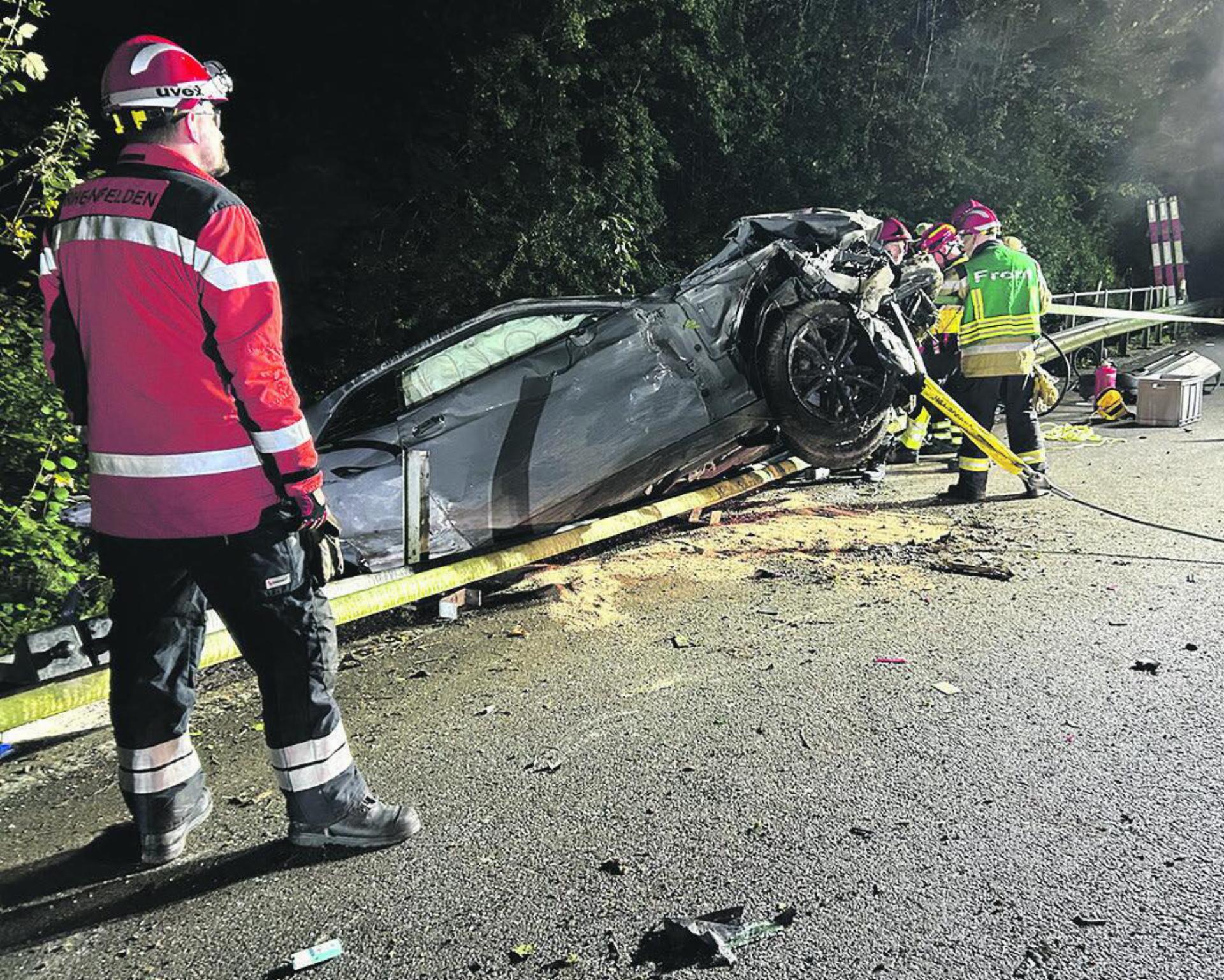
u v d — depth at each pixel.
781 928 2.32
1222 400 9.96
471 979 2.20
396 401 5.02
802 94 12.86
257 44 9.35
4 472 4.84
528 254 9.21
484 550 4.55
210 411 2.35
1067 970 2.15
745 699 3.55
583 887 2.50
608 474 4.84
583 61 10.11
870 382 5.76
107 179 2.33
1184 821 2.70
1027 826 2.70
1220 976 2.12
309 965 2.26
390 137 9.53
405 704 3.64
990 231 6.30
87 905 2.53
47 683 3.26
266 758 3.28
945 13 14.48
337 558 2.58
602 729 3.37
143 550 2.46
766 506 6.31
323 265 9.12
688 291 5.15
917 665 3.79
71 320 2.44
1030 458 6.43
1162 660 3.76
